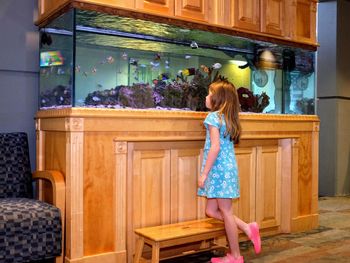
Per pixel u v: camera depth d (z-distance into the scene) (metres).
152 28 2.95
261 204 3.49
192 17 2.99
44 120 2.94
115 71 2.81
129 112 2.71
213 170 2.72
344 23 5.79
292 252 3.11
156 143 2.88
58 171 2.71
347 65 5.85
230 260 2.72
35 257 2.34
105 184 2.64
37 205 2.47
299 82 3.81
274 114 3.54
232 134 2.73
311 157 3.83
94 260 2.60
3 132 3.14
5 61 3.12
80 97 2.60
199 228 2.76
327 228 3.85
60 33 2.77
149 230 2.70
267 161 3.54
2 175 2.82
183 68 3.17
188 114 2.98
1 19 3.11
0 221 2.24
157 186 2.89
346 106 5.88
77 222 2.54
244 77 3.47
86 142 2.57
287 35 3.59
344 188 5.87
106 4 2.61
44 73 3.09
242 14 3.27
